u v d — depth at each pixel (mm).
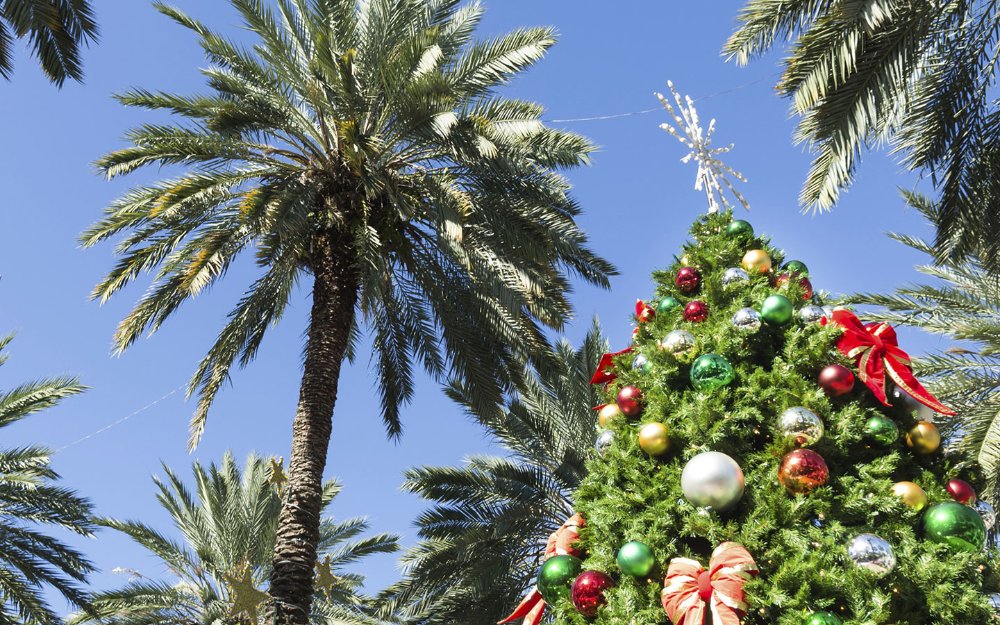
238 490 19031
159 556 18000
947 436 8484
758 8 7133
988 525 4566
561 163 10727
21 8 8805
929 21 7125
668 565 4062
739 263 5617
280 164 11266
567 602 4258
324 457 10070
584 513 4590
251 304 11695
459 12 12734
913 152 8273
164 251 11164
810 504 3988
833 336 4715
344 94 10250
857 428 4359
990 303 11336
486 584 12438
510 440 14211
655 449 4449
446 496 13742
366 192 10898
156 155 10781
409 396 12688
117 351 10930
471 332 11711
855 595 3648
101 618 16406
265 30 10648
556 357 11883
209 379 11703
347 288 11031
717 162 6691
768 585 3754
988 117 7992
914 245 12633
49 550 14047
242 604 8453
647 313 5699
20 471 14828
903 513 4051
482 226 10758
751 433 4422
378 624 17594
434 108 9867
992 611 3750
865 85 6980
